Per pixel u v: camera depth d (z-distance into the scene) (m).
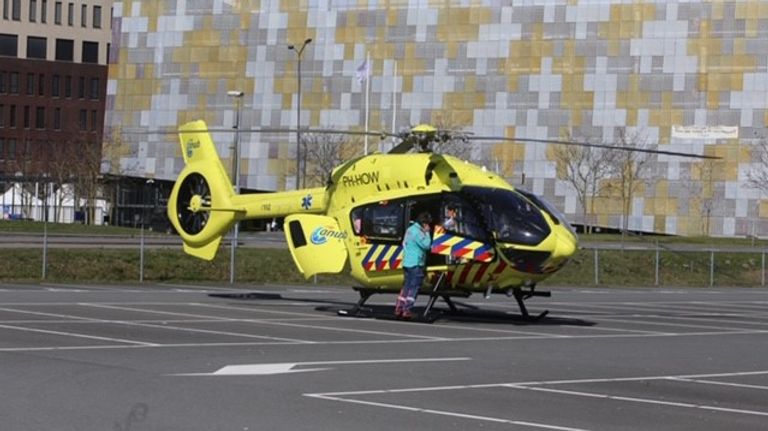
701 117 80.12
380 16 85.75
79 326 18.55
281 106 87.88
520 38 83.19
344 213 22.52
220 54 89.56
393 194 21.77
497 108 83.44
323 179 81.12
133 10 91.75
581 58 82.19
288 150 87.81
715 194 79.88
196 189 26.48
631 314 27.27
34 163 105.44
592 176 81.31
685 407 11.97
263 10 88.44
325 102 86.62
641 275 50.03
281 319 21.41
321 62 86.81
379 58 85.62
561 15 82.56
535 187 82.75
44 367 13.39
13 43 120.06
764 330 23.28
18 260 36.25
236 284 36.75
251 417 10.57
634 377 14.42
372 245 21.91
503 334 19.83
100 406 10.91
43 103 119.12
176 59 90.56
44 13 121.31
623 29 81.50
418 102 84.75
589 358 16.48
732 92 79.69
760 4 79.19
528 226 20.62
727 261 53.84
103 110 121.06
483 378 13.79
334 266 22.31
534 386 13.23
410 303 21.58
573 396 12.52
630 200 79.81
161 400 11.34
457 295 21.69
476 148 83.56
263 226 75.25
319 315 22.67
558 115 82.44
